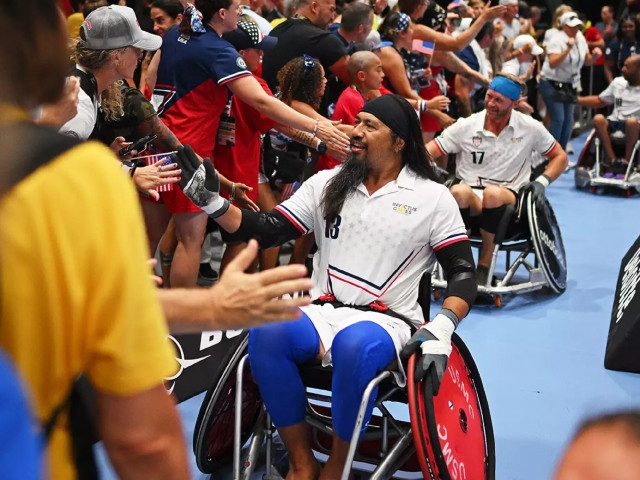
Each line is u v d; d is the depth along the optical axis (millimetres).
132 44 3303
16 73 1070
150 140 3592
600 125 8438
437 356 2637
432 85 7176
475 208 5066
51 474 1120
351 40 5562
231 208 2951
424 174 3033
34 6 1066
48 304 1064
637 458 737
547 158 5395
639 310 4176
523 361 4301
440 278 5215
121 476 1177
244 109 4383
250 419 3229
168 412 1176
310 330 2811
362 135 2979
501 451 3373
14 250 1038
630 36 11594
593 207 7980
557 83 9430
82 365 1130
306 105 4598
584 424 785
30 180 1051
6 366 819
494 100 5137
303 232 3094
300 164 4941
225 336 3834
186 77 4059
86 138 3154
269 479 3004
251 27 4504
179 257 4090
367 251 2959
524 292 5230
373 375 2648
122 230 1105
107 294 1094
